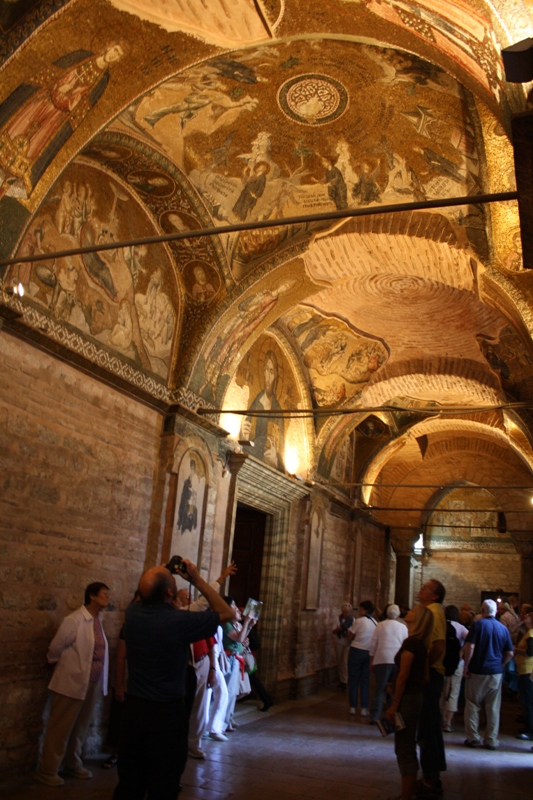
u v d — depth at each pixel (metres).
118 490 8.95
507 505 23.88
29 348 7.45
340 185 9.66
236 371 12.62
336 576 17.97
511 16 5.15
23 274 7.32
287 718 11.89
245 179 9.55
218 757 8.43
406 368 15.64
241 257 10.41
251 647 11.08
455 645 8.04
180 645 4.27
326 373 15.56
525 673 11.29
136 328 9.46
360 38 7.06
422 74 7.66
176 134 8.70
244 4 6.57
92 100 6.90
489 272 9.40
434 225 9.70
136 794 4.18
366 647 12.93
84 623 7.34
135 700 4.21
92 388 8.51
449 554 28.34
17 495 7.21
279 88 8.30
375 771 8.35
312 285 11.48
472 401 17.06
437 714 7.09
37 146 6.79
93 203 8.64
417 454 23.80
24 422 7.34
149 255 9.80
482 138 8.00
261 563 14.27
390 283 12.69
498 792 7.56
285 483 14.10
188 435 10.38
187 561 4.56
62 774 7.26
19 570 7.22
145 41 6.68
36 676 7.38
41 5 5.89
